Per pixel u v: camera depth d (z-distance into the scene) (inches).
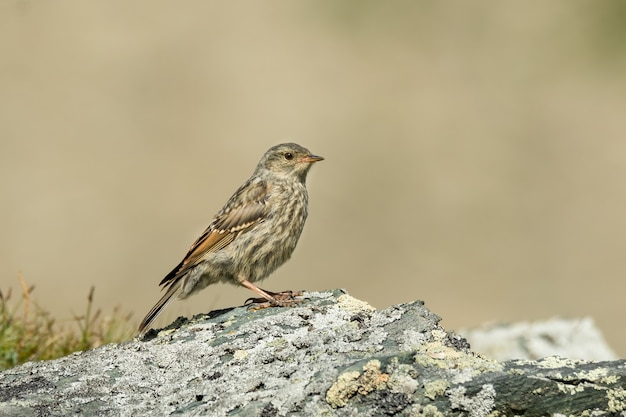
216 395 240.5
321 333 263.7
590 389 224.2
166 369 262.7
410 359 234.7
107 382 256.7
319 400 230.1
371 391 230.4
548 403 224.2
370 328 263.0
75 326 390.3
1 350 358.9
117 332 375.2
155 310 320.2
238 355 263.7
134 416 238.4
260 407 229.8
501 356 424.2
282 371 244.7
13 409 242.1
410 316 267.7
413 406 227.1
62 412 241.0
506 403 225.0
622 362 233.3
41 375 262.7
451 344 253.6
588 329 434.6
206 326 290.7
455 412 226.5
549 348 426.6
